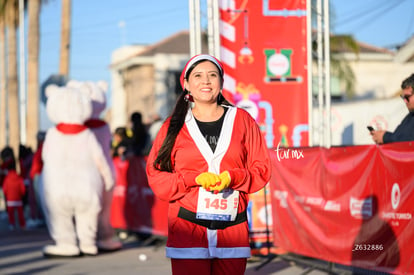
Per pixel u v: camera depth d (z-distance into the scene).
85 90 8.64
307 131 8.25
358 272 6.34
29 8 23.22
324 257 6.48
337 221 6.22
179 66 35.03
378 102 14.23
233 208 3.83
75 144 8.49
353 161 5.96
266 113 8.18
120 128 12.34
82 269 7.65
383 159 5.54
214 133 3.87
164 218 9.46
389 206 5.47
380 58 31.66
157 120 10.80
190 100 3.98
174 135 3.86
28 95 23.30
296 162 6.91
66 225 8.58
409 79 6.25
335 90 28.44
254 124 3.99
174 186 3.78
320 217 6.51
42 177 8.59
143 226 10.15
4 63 34.91
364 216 5.81
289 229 7.17
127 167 10.59
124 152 10.80
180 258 3.79
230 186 3.75
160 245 9.66
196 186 3.79
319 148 6.52
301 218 6.88
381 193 5.58
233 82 8.12
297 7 8.25
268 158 3.97
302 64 8.26
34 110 23.23
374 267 5.68
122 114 41.16
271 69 8.20
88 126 8.88
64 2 24.55
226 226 3.82
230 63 8.12
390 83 31.58
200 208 3.80
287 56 8.23
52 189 8.40
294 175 6.98
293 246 7.11
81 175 8.45
